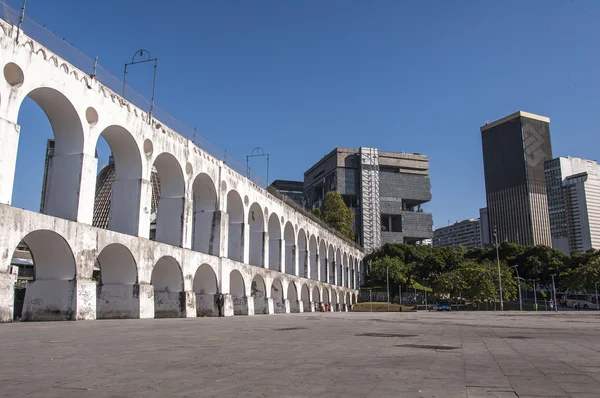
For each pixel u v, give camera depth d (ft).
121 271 84.28
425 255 302.86
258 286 143.84
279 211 159.02
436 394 17.42
